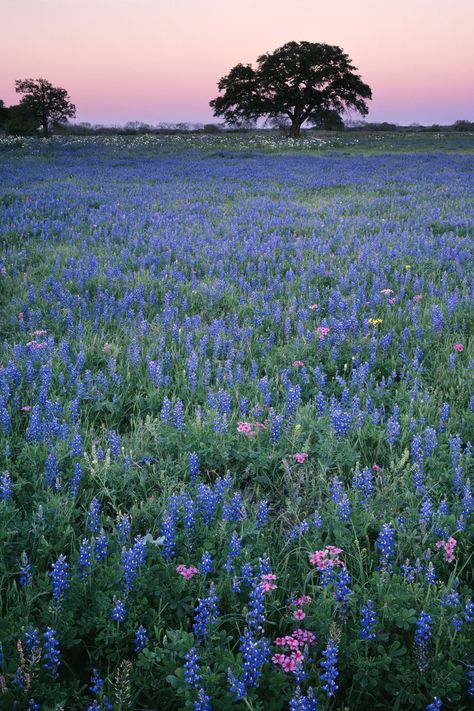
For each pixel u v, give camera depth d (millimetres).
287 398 5621
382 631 3098
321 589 3309
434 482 4371
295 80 69500
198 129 101938
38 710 2627
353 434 5055
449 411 5539
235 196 20906
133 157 42906
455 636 3014
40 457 4438
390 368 6539
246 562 3463
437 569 3613
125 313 8344
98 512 4125
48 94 79375
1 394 5398
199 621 2979
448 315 7902
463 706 2869
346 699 2854
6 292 9281
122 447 4535
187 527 3652
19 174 28172
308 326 7637
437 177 27688
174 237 12969
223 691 2750
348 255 11609
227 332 7473
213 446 4727
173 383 6238
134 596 3242
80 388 5551
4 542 3543
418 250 11273
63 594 3125
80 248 12461
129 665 2713
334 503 4020
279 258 11492
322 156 44656
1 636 2877
